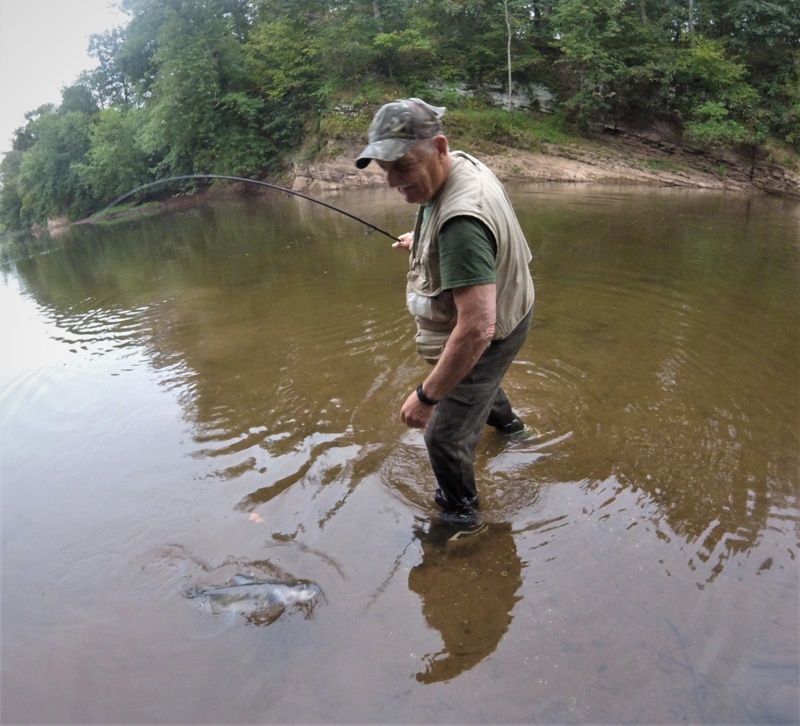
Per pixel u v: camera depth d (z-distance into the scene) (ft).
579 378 11.88
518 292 7.09
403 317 16.35
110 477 9.72
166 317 18.88
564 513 8.05
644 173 55.57
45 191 96.37
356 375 12.76
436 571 7.20
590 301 16.75
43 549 8.14
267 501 8.75
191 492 9.12
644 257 21.89
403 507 8.38
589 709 5.41
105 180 86.28
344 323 16.35
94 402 12.68
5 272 36.17
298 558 7.57
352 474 9.21
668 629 6.15
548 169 55.57
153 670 6.17
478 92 67.15
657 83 60.49
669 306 15.97
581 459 9.23
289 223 40.57
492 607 6.61
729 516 7.73
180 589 7.23
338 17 67.72
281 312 18.08
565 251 23.41
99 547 8.09
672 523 7.70
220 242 35.35
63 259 38.88
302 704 5.67
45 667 6.31
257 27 74.49
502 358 7.42
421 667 5.96
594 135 62.64
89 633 6.70
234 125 72.54
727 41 62.23
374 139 6.14
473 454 7.93
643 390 11.24
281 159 70.33
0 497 9.44
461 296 6.22
